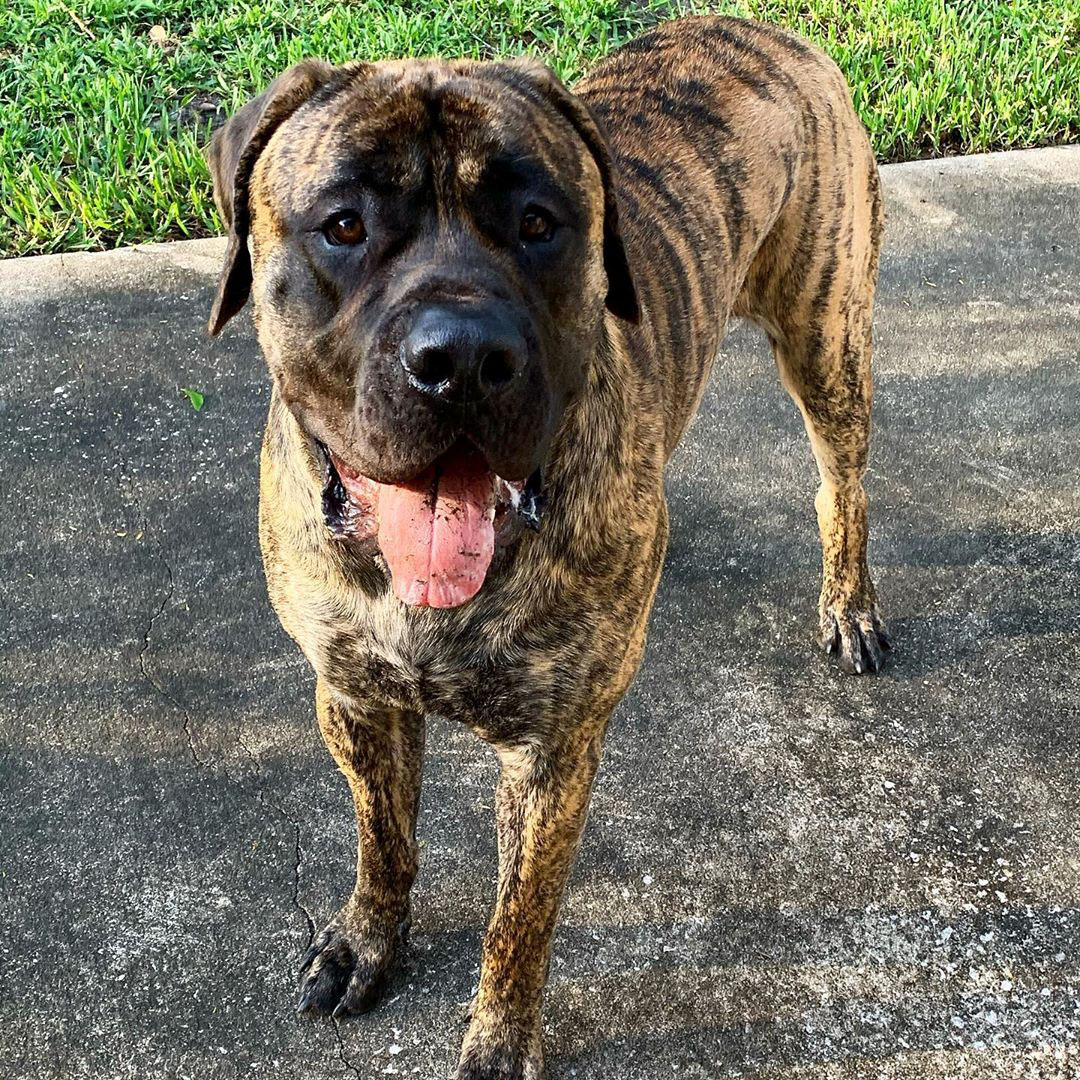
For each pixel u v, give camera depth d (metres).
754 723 1.27
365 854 1.01
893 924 1.08
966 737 1.25
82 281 1.84
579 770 0.91
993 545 1.48
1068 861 1.13
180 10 2.36
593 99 1.19
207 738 1.23
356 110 0.78
